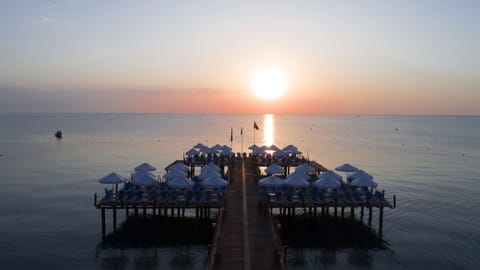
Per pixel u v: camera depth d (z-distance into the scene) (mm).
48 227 35438
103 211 33812
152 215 39344
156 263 28188
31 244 31344
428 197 48000
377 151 98562
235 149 99188
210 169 40188
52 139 125812
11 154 86938
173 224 36656
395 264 28375
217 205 32438
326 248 31406
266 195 33750
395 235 34281
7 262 27969
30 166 69562
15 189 50406
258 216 29953
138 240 32625
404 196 48469
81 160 77562
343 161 79875
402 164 76250
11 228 35062
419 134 169750
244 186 39344
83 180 56562
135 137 134625
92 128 190875
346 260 29078
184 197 33188
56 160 77500
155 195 33688
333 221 37969
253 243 24734
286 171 54219
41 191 49312
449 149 105250
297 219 38406
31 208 41406
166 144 110312
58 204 43000
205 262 28438
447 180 59500
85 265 27688
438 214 40688
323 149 102438
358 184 35000
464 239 33281
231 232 26562
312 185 36688
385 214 40594
